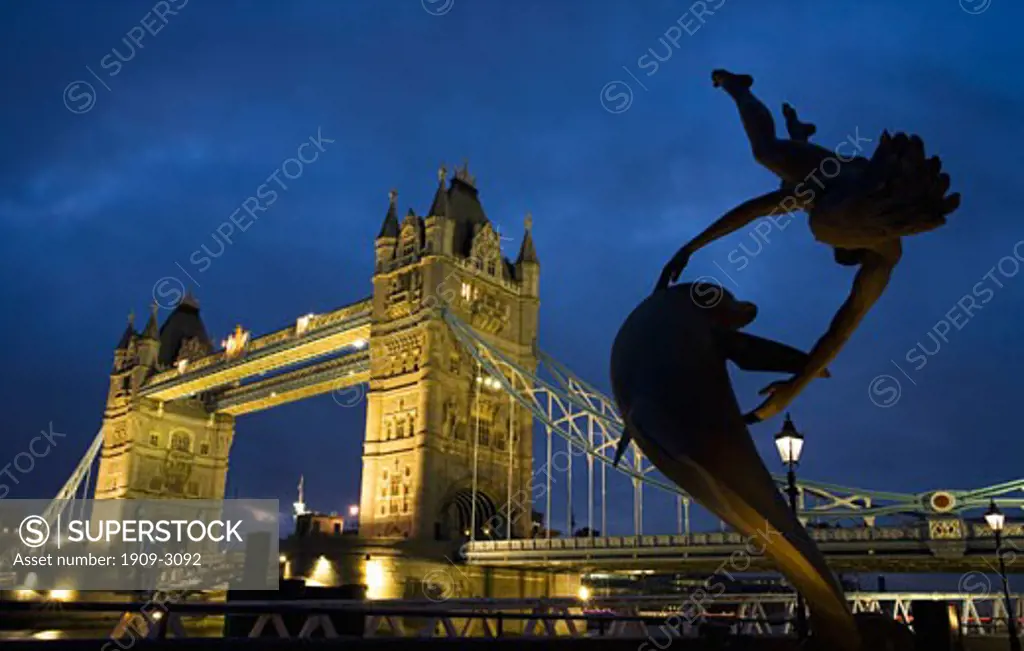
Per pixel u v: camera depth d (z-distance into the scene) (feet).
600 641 39.11
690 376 30.91
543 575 240.94
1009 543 143.54
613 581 275.80
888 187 28.73
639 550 188.34
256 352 317.01
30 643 22.81
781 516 29.53
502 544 212.84
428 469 242.99
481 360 250.57
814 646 32.22
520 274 298.15
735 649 42.29
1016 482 157.48
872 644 34.99
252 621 54.65
